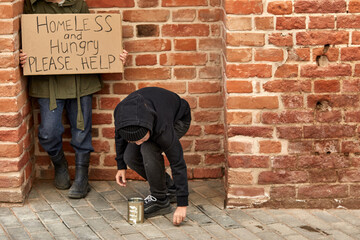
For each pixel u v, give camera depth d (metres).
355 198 4.38
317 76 4.19
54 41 4.36
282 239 3.86
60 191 4.69
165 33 4.65
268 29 4.10
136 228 4.02
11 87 4.18
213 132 4.84
